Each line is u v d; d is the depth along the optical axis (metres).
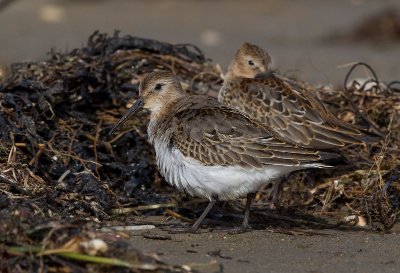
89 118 13.44
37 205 10.64
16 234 9.03
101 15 28.98
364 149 13.57
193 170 10.98
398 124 14.00
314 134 12.62
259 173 10.91
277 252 10.33
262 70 13.74
